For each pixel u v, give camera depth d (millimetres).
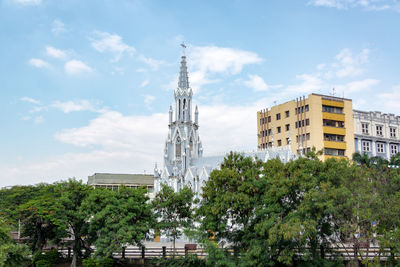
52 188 64812
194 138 111312
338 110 102500
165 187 56406
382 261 46031
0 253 43250
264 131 115500
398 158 73875
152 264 54219
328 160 46438
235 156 52594
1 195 72750
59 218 54344
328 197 42000
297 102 104375
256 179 48844
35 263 56812
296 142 103125
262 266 44875
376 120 104562
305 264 45625
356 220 43062
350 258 46594
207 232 52125
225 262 45344
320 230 46188
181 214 55875
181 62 116438
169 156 110500
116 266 56312
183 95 112500
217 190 50000
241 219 48906
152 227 55156
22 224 60219
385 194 43938
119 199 54438
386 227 43031
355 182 43375
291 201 47500
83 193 58250
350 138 100000
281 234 41688
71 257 59781
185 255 53719
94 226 52781
